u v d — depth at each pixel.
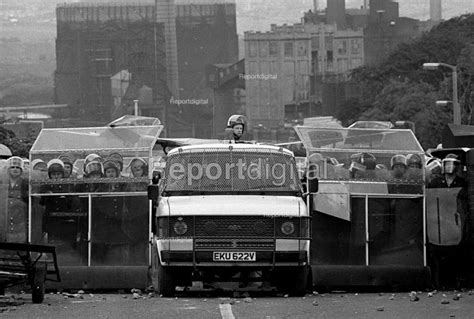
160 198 35.94
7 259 33.62
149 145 39.72
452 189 38.91
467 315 29.11
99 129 40.12
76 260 39.22
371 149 39.53
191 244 34.09
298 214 34.50
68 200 39.28
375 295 36.09
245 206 34.44
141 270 38.66
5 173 39.50
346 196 38.91
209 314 29.17
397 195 39.12
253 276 35.12
